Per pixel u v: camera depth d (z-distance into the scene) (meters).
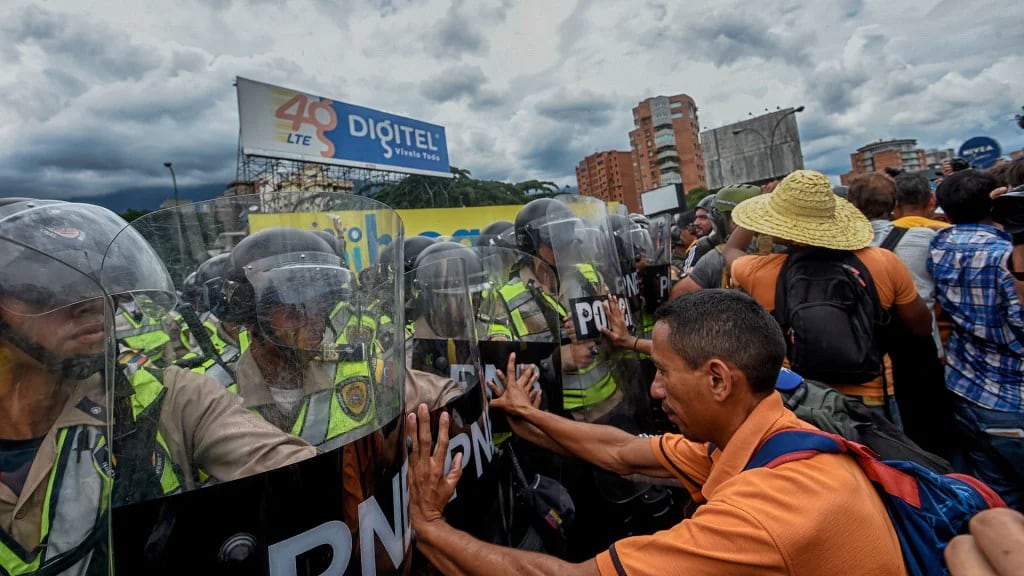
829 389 1.77
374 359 1.34
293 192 1.36
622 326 2.60
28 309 0.82
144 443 1.08
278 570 1.00
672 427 3.37
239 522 0.99
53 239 1.13
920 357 2.81
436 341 1.86
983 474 2.62
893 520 1.25
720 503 1.23
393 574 1.21
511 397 2.11
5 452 0.82
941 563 1.19
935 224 3.28
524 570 1.32
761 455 1.30
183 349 1.21
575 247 2.63
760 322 1.36
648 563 1.22
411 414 1.52
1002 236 2.64
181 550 0.98
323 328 1.24
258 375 1.22
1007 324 2.44
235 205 1.33
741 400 1.37
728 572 1.16
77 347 0.87
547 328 2.34
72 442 0.87
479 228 6.68
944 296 2.65
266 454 1.08
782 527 1.14
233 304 1.22
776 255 2.68
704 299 1.43
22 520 0.83
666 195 14.59
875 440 1.61
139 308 1.18
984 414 2.53
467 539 1.42
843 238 2.41
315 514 1.04
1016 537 0.82
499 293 2.31
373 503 1.17
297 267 1.23
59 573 0.84
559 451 2.15
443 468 1.50
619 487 2.39
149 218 1.31
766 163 32.94
